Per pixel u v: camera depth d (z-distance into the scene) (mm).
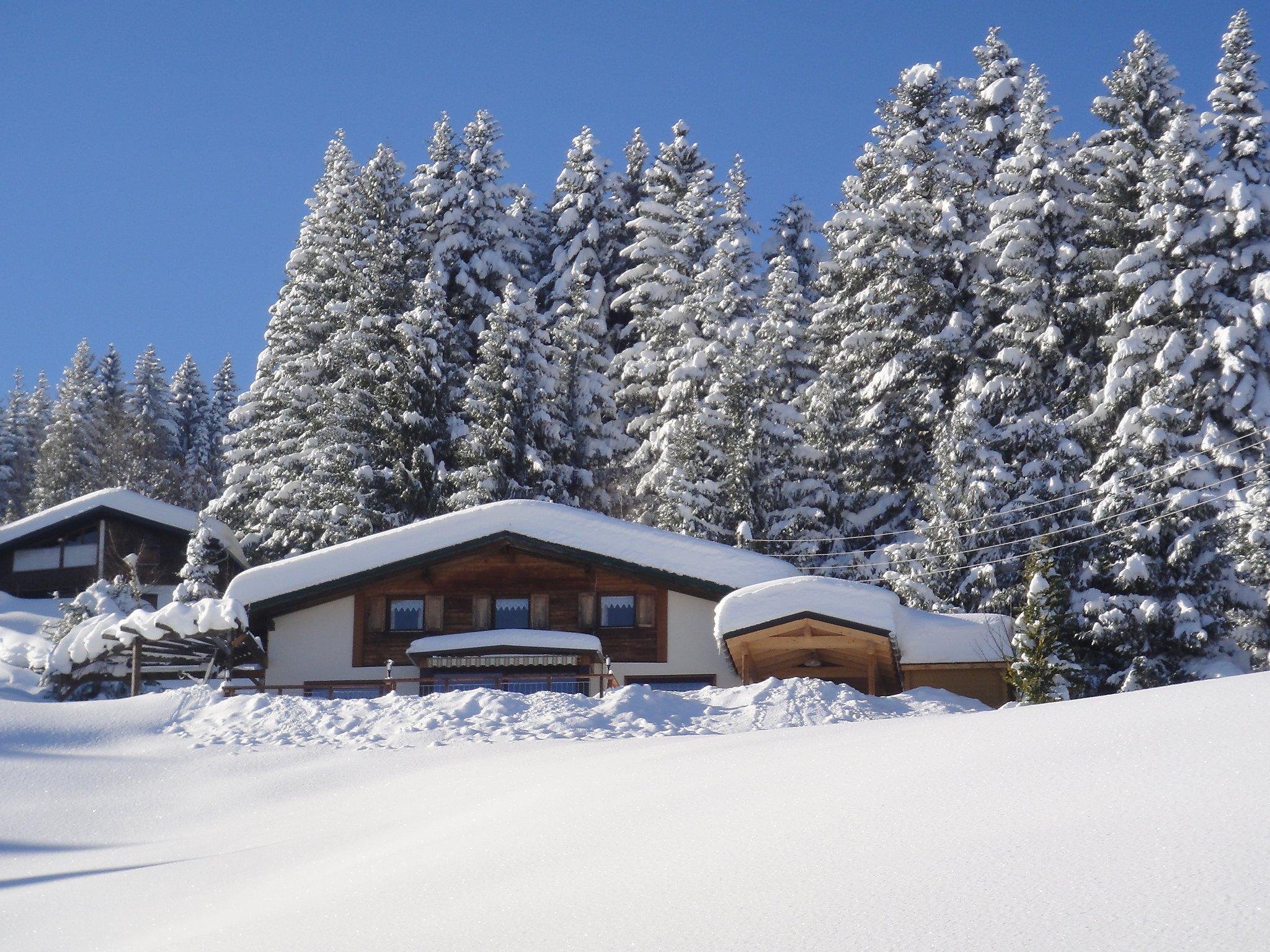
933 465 43406
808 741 10195
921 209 46500
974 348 44344
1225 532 31891
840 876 5621
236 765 15945
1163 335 37969
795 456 44938
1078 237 43250
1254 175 38750
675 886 5992
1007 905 4801
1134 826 5574
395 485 44281
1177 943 4152
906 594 36281
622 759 11734
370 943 6051
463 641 29406
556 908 6016
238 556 42438
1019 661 24609
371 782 14023
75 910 8922
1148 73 42969
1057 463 36250
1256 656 32250
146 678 32031
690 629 30703
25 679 33250
